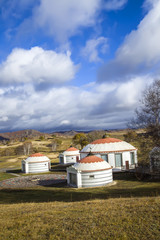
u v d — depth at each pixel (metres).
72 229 9.66
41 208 14.17
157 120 26.02
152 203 12.50
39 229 9.90
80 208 12.99
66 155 53.62
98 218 10.69
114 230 9.27
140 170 30.56
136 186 24.56
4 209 14.73
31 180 34.81
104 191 23.20
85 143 81.50
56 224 10.34
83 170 27.11
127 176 32.28
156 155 28.86
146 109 26.91
